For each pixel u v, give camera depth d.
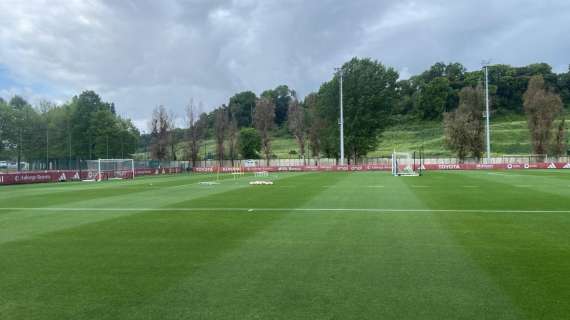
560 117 66.88
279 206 15.09
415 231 9.91
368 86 68.81
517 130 90.12
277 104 136.00
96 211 14.34
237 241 8.91
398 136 101.25
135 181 35.25
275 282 5.96
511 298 5.21
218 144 76.94
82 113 69.62
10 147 50.72
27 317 4.79
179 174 54.44
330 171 57.50
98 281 6.12
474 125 65.69
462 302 5.08
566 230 9.88
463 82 121.12
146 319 4.69
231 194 20.34
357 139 68.56
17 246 8.64
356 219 11.86
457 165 58.69
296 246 8.37
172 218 12.43
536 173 40.91
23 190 25.44
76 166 43.62
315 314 4.74
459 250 7.87
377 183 27.69
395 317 4.64
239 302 5.17
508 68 120.06
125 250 8.16
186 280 6.11
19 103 80.75
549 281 5.86
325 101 71.19
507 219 11.66
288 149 99.50
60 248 8.41
